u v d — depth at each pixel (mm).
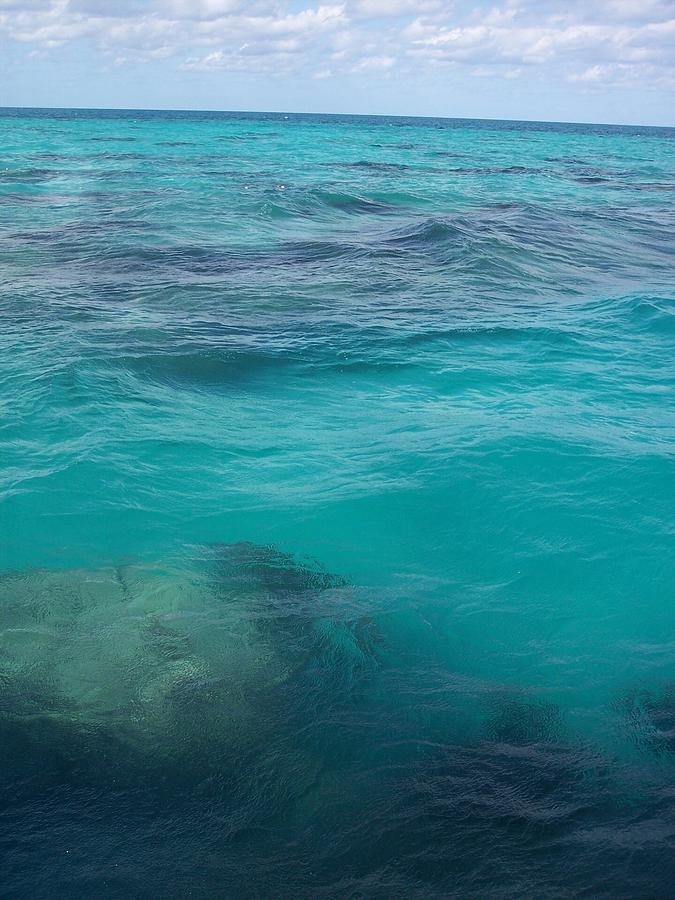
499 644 3848
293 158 39094
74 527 4758
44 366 7266
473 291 11438
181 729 3217
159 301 10172
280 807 2848
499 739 3199
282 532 4848
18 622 3840
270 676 3539
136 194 21641
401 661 3682
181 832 2738
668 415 6996
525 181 30281
